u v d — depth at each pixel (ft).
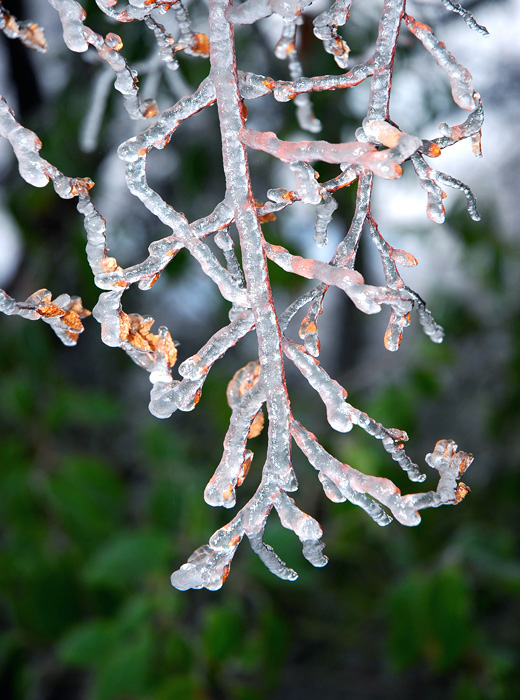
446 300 7.79
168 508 5.96
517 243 7.54
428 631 5.42
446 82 5.44
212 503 2.17
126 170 2.18
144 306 8.02
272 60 5.29
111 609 6.15
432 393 6.39
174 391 2.20
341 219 5.88
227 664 5.56
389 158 2.06
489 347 8.81
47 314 2.24
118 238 6.78
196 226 2.19
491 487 7.85
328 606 7.80
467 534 6.02
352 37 4.91
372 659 7.85
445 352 6.44
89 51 3.01
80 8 2.19
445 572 5.54
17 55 6.02
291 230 5.92
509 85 6.18
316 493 7.05
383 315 10.54
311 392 8.68
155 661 5.25
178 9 2.29
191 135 6.49
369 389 7.07
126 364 8.36
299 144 2.11
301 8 2.12
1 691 6.10
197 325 8.57
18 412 6.60
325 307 11.01
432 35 2.21
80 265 5.96
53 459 6.74
